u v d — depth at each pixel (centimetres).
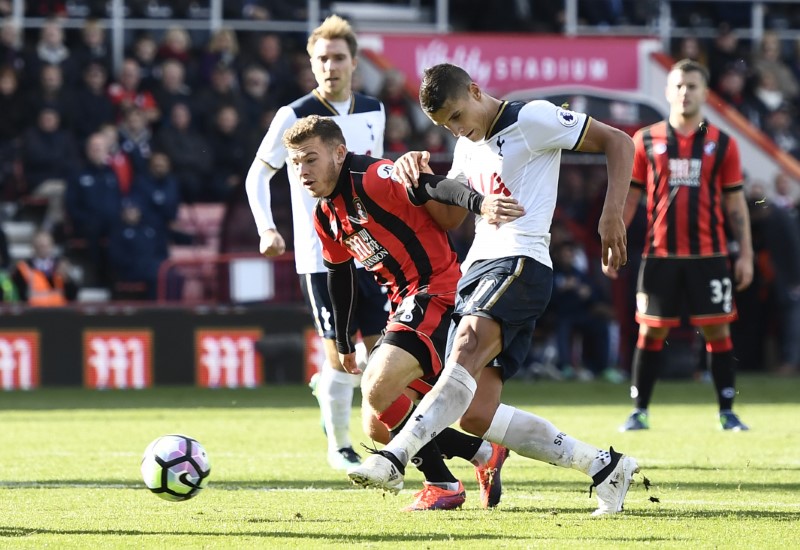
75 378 5897
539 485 2539
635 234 6259
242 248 6194
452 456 2211
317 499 2325
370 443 3391
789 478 2622
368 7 8531
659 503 2239
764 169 7212
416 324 2127
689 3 8512
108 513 2139
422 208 2158
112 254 6309
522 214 1925
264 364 6025
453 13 8256
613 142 2070
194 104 6994
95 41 7094
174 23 7531
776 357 6894
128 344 5938
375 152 2905
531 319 2077
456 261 2219
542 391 5594
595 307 6406
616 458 2100
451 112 2073
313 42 2859
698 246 3828
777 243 6531
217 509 2188
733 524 1986
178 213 6694
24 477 2678
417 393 2278
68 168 6769
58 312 5884
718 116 7269
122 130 6631
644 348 3806
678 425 3962
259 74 7131
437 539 1845
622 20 8300
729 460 2964
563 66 7650
